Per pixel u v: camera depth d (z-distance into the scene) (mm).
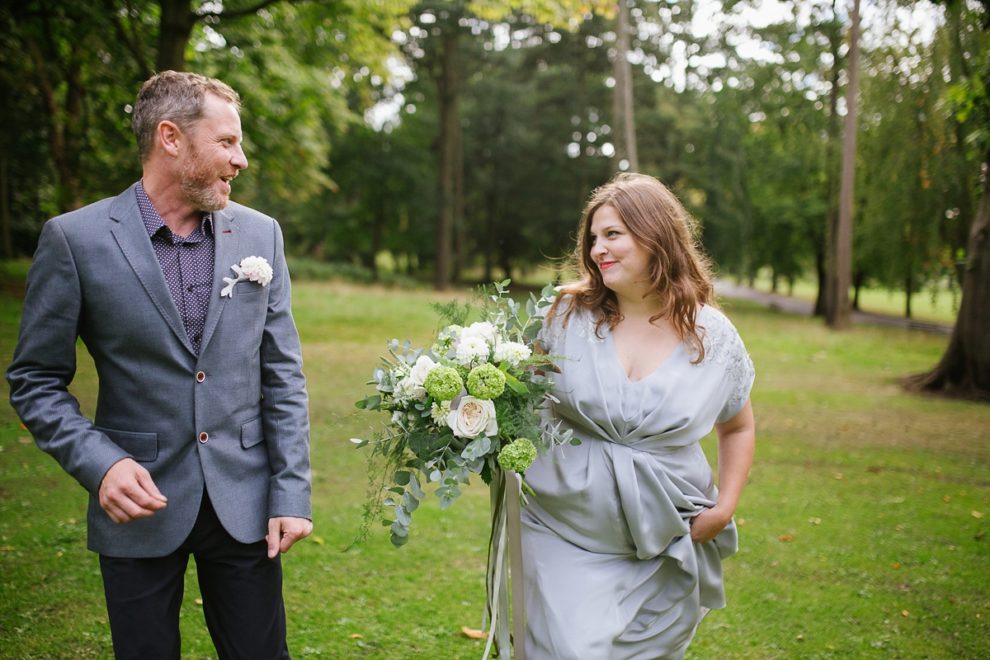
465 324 2359
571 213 35531
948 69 12688
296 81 14203
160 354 2029
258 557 2143
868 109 14773
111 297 1999
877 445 7234
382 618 3547
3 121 15391
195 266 2105
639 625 2340
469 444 2125
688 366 2328
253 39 12938
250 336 2141
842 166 18141
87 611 3477
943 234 14750
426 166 35000
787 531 4844
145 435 2031
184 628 3439
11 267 18781
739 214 29234
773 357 13289
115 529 2039
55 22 11953
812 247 29781
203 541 2094
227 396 2096
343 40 13273
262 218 2275
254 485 2143
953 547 4625
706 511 2354
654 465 2260
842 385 10672
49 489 5082
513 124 36469
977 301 10008
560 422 2393
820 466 6445
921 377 10711
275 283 2236
